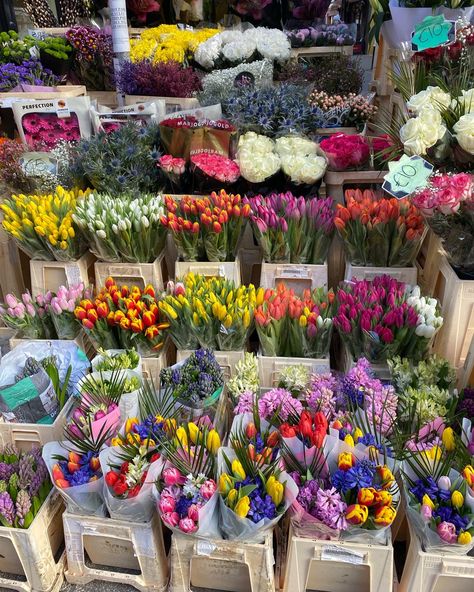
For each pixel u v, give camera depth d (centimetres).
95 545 180
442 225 201
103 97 386
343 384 189
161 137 271
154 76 331
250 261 271
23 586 179
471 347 208
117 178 258
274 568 174
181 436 165
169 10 461
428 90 220
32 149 298
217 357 218
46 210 241
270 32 364
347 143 255
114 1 320
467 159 214
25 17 505
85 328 216
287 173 256
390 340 197
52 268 249
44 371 201
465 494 153
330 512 146
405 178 198
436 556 153
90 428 175
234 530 154
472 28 233
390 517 146
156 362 224
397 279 234
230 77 323
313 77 358
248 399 188
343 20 530
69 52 384
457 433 188
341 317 201
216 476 166
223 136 264
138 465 159
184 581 166
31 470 180
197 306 205
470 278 207
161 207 238
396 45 289
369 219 221
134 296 217
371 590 159
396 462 167
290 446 165
